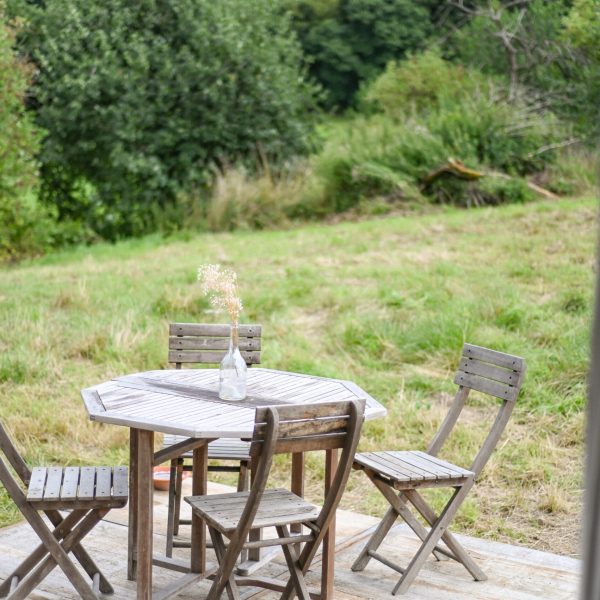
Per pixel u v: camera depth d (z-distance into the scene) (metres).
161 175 16.25
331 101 32.91
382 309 9.37
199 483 4.29
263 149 16.97
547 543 5.16
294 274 11.02
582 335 8.03
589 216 12.62
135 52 16.28
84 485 4.08
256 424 3.61
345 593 4.42
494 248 11.46
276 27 18.03
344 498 5.91
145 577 4.01
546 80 17.08
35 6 16.27
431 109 17.48
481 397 7.28
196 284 10.55
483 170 15.52
